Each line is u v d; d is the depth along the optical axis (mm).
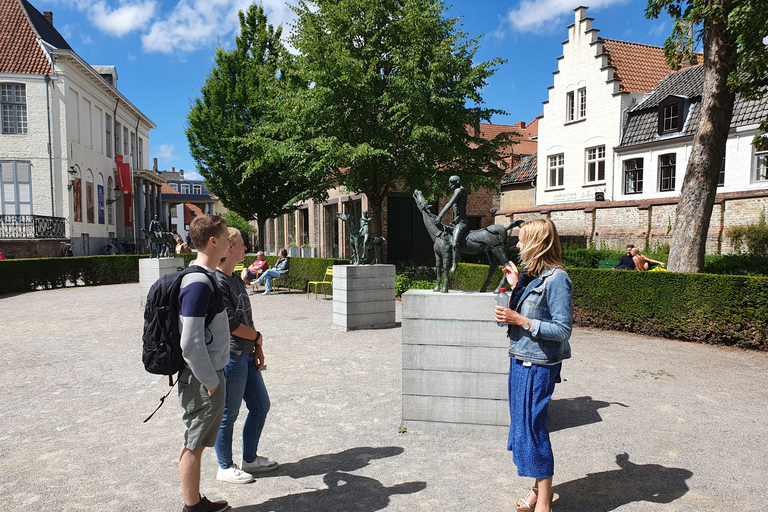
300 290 16578
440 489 3154
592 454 3666
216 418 2631
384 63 14320
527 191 26859
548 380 2701
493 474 3367
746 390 5184
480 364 4078
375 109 14227
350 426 4289
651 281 7973
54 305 13219
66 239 25438
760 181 16172
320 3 14648
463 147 15234
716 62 8852
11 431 4250
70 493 3137
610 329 8570
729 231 14977
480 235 4727
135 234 37875
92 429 4285
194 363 2453
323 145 13297
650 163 19484
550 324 2617
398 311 11227
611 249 17953
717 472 3361
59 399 5152
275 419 4469
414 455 3686
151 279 12922
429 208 4695
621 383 5461
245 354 3176
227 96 21688
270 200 23062
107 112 32312
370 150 13047
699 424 4246
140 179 38938
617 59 22266
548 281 2684
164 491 3156
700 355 6695
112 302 13672
